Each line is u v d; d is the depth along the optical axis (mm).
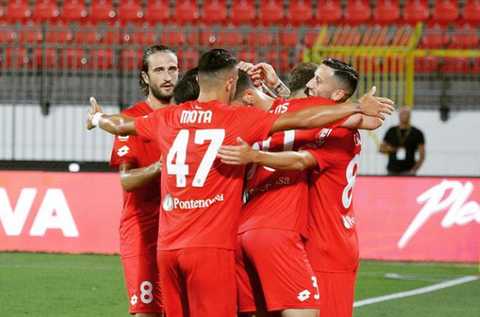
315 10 48281
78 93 37531
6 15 48031
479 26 46469
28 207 31484
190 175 13133
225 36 38469
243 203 14398
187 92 15312
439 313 21891
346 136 14133
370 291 25000
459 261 30188
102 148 36750
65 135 36062
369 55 36281
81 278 26297
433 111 39250
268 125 13078
